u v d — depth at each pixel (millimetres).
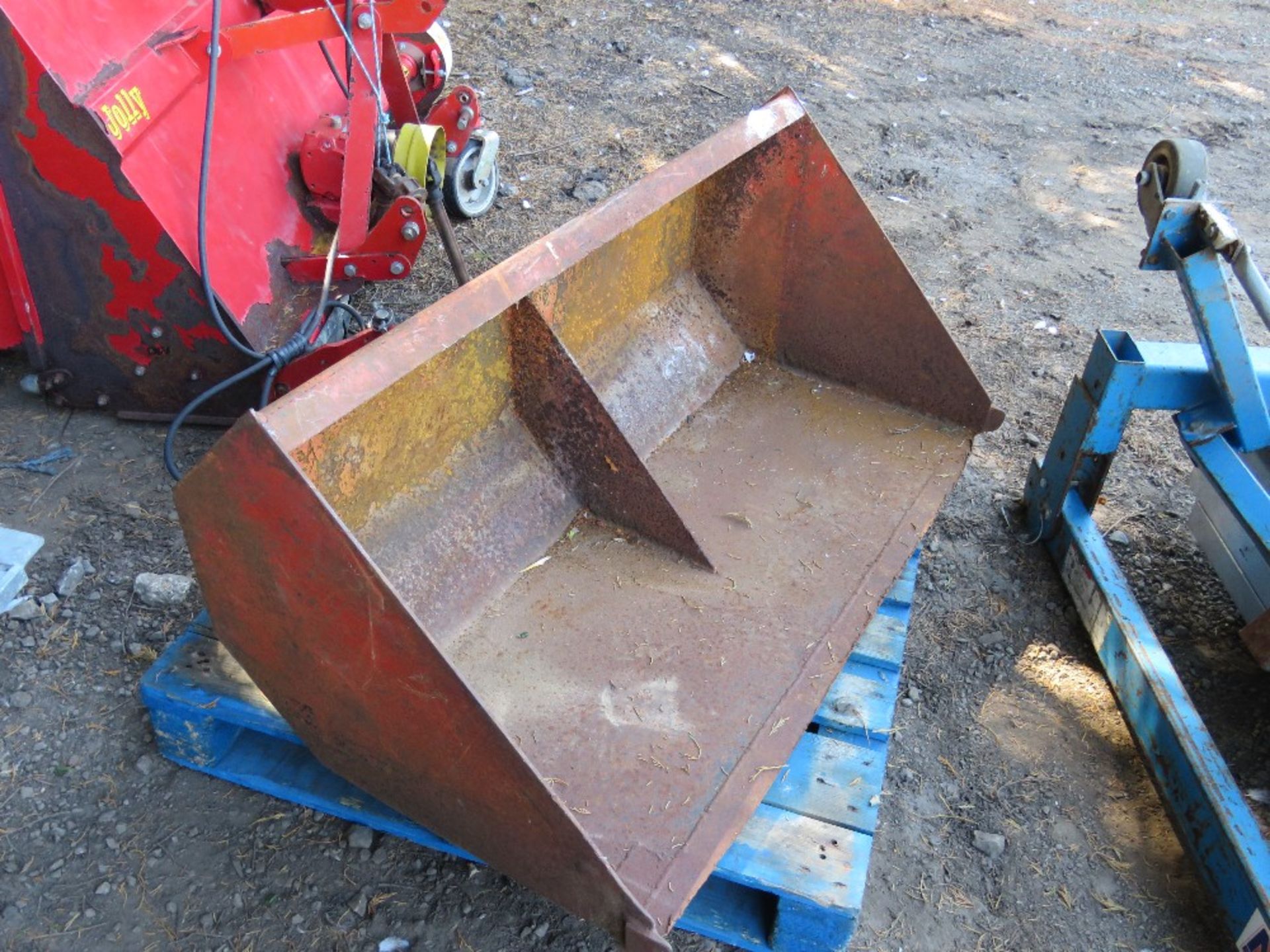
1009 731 2938
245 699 2369
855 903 2098
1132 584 3445
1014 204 5988
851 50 7770
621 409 2949
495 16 7230
